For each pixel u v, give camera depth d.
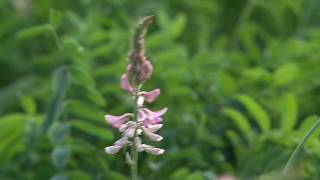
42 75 7.13
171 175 5.46
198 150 5.69
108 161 5.43
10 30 7.50
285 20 7.51
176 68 5.96
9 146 5.42
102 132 5.00
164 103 6.00
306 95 6.30
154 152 3.54
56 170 5.29
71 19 6.72
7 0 7.73
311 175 4.75
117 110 5.89
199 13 7.70
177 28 6.37
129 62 3.42
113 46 6.16
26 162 5.50
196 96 5.98
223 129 5.91
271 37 7.41
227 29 7.89
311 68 6.43
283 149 4.84
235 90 6.02
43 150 5.48
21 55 7.47
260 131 5.69
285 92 6.12
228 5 8.12
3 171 5.34
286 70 5.73
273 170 4.84
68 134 4.85
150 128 3.52
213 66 6.26
